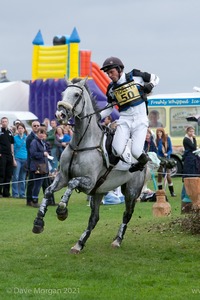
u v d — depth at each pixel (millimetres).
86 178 13602
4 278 12336
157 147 27188
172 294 11336
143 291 11492
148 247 14727
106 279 12312
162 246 14805
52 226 18500
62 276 12477
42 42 45125
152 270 12859
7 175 26359
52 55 44625
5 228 18781
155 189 26047
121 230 15008
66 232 16812
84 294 11305
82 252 14344
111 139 14039
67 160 13688
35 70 44781
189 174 25672
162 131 27406
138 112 14172
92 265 13219
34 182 23906
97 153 13750
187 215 17312
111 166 14016
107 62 14086
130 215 15156
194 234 15836
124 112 14211
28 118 38531
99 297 11141
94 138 13789
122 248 14695
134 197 15078
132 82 14133
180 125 36344
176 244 14938
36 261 13594
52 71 44500
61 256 14008
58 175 13961
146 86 14172
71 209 23297
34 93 44000
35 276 12492
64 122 13297
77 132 13617
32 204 23984
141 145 14148
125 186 15094
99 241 15406
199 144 35906
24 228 18547
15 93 44344
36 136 24109
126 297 11141
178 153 35594
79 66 44562
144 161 14250
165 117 36500
